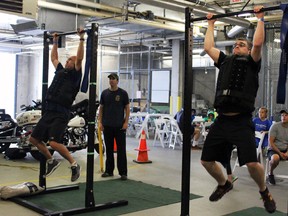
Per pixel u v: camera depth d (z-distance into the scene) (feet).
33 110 26.25
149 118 39.06
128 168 23.15
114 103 19.75
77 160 25.58
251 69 10.49
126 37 44.96
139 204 15.48
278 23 32.12
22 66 55.36
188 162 11.49
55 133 14.53
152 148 32.14
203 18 11.44
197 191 17.81
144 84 53.67
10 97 54.60
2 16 21.49
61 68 15.78
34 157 24.94
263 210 14.94
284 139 20.01
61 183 18.72
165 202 15.81
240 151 10.27
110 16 29.09
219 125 10.70
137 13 30.07
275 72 32.94
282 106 32.17
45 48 16.48
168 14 33.04
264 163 23.58
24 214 13.80
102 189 17.89
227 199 16.52
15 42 49.73
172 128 33.01
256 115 32.63
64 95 14.87
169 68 49.70
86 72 14.26
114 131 19.95
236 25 29.78
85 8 28.37
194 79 56.03
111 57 53.98
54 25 27.20
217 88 10.78
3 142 25.98
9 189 15.43
